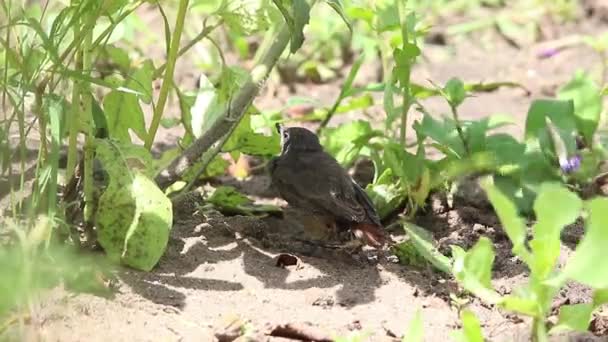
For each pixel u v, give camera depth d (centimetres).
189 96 1075
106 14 892
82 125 922
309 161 1022
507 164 1083
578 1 1844
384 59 1155
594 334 824
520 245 718
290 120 1280
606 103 1382
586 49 1678
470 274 746
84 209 929
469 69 1625
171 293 868
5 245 844
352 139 1141
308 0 984
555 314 862
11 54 878
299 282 912
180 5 932
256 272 926
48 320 789
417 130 1088
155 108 980
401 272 945
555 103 1128
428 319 848
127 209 890
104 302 830
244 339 788
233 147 1080
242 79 1084
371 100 1230
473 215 1064
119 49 1038
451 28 1744
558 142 1095
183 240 973
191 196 1043
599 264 689
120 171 895
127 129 1007
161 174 999
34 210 844
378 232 969
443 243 1008
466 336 724
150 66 1018
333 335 796
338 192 991
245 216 1041
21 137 846
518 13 1808
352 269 951
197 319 825
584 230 1029
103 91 1330
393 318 848
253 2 973
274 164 1041
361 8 1115
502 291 909
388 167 1081
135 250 890
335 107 1191
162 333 793
